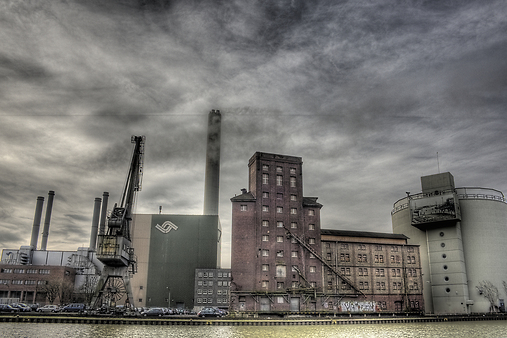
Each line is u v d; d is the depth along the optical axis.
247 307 92.00
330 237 105.19
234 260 95.31
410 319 84.38
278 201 101.12
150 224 124.12
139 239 122.62
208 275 116.00
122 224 90.19
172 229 124.06
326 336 58.97
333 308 96.50
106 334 56.06
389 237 111.62
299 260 98.25
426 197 119.19
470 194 121.62
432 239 120.38
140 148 103.62
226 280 115.81
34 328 60.34
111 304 91.81
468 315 96.62
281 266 96.50
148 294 118.00
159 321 69.75
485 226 118.94
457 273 113.94
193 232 124.25
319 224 102.69
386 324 79.25
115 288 90.88
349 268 101.94
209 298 114.19
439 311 115.06
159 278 119.62
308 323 75.69
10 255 157.75
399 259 107.50
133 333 58.03
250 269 94.62
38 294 133.75
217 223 125.44
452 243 116.31
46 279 135.38
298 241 98.81
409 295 105.19
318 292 96.19
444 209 115.25
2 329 58.31
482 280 114.69
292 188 103.19
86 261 157.25
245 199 99.31
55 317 69.00
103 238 87.25
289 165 104.69
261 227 98.06
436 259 118.50
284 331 64.38
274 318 78.62
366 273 103.00
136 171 101.56
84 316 71.94
